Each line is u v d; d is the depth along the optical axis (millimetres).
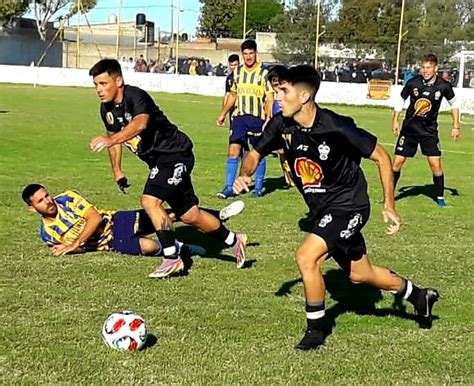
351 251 4895
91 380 4215
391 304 5844
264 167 10648
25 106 26344
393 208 4711
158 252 6945
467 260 7363
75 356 4535
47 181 10938
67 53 51906
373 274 5082
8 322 5105
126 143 6352
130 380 4230
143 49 52531
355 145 4617
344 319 5469
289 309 5617
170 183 6297
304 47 38969
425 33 39156
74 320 5188
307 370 4477
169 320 5262
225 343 4871
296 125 4676
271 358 4641
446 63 37438
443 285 6480
